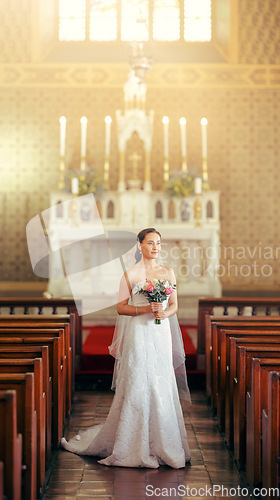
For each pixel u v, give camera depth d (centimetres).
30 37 1280
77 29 1358
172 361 461
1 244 1278
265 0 1282
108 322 943
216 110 1286
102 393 670
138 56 895
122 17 1362
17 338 469
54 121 1283
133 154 1157
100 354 703
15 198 1284
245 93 1284
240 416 429
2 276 1274
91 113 1283
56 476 413
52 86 1282
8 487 312
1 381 349
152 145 1284
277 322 586
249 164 1288
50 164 1283
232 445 470
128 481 405
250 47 1288
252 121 1286
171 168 1281
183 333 908
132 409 432
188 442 494
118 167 1283
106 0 1361
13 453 312
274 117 1284
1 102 1281
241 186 1288
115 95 1283
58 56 1318
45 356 424
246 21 1284
